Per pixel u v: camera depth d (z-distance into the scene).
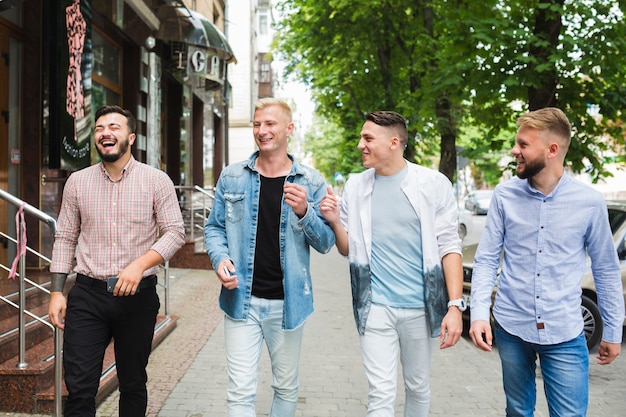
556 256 2.64
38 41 7.17
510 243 2.76
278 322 3.09
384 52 16.36
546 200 2.67
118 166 3.09
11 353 4.19
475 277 2.84
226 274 2.89
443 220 3.02
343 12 15.25
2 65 6.81
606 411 4.43
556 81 8.97
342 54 16.11
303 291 3.10
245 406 3.02
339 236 3.11
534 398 2.86
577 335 2.62
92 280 3.04
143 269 2.96
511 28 9.12
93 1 8.79
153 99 11.96
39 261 7.01
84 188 3.08
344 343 6.27
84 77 7.30
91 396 2.98
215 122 20.97
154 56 11.97
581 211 2.62
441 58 11.01
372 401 2.97
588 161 9.42
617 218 6.74
